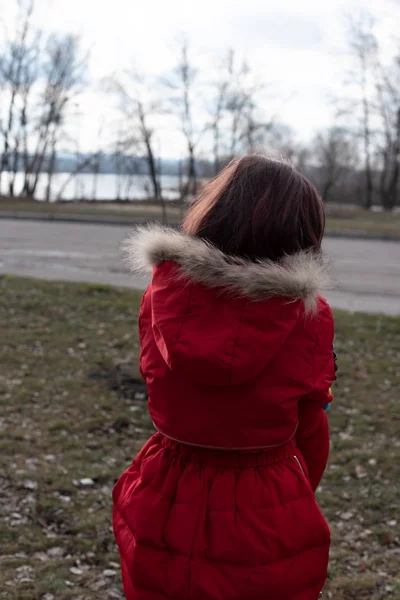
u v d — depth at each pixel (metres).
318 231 1.70
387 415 5.55
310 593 1.61
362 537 3.70
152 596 1.59
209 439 1.59
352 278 12.16
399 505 4.05
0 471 4.18
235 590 1.54
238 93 36.50
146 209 27.11
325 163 49.56
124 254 1.95
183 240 1.60
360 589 3.17
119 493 1.75
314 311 1.55
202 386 1.59
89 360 6.48
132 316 8.16
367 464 4.64
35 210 24.61
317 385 1.61
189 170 34.59
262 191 1.64
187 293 1.55
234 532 1.55
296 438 1.73
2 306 8.21
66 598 2.98
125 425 5.16
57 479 4.16
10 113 38.91
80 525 3.61
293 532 1.58
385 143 42.34
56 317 7.92
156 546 1.60
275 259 1.62
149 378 1.69
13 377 5.96
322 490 4.27
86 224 21.22
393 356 7.05
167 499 1.62
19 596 2.95
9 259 12.89
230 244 1.61
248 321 1.51
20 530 3.53
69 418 5.18
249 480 1.60
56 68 38.38
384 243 18.97
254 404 1.56
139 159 32.06
